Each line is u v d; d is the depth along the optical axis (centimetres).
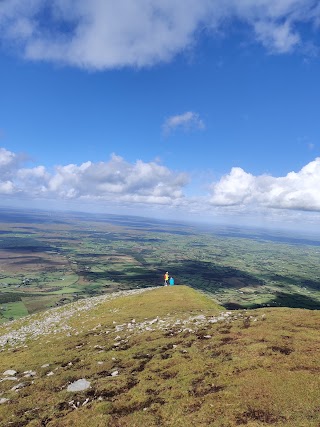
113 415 1797
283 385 1856
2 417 1930
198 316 3900
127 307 5303
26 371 2775
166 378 2197
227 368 2192
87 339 3606
